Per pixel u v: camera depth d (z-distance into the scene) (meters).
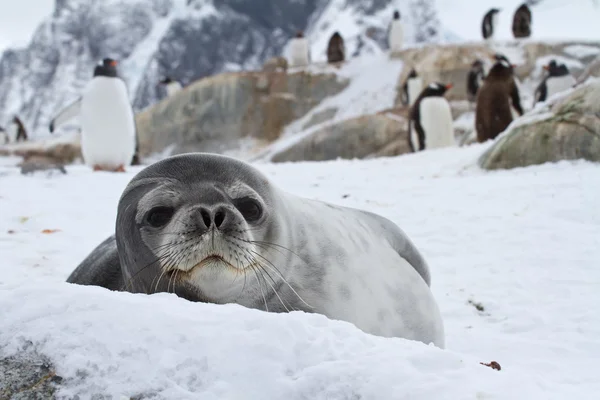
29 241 8.70
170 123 42.78
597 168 12.45
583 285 7.29
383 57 42.12
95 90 18.83
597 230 9.15
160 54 129.12
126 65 137.00
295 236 4.49
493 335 6.07
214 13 137.12
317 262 4.52
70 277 5.29
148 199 4.06
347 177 14.49
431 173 14.44
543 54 39.06
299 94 41.47
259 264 4.05
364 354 2.91
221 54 134.00
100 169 19.19
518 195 11.13
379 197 12.00
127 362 2.85
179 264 3.75
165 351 2.88
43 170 15.43
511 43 40.16
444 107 25.77
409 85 36.56
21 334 3.01
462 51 39.53
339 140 30.91
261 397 2.73
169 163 4.23
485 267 8.07
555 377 4.61
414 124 26.34
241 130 41.38
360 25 130.00
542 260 8.14
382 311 4.78
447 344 5.85
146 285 4.17
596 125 13.08
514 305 6.84
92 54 140.12
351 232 5.03
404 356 2.87
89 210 10.95
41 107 129.75
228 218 3.78
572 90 13.93
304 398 2.71
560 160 13.23
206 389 2.76
